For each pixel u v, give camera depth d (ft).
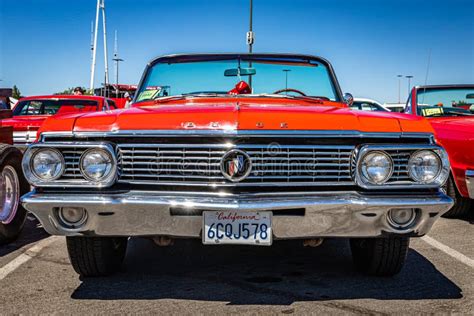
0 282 11.62
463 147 17.60
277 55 15.08
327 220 9.52
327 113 10.04
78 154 9.68
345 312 9.73
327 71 15.14
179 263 13.23
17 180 15.56
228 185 9.37
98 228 9.70
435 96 22.54
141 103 13.78
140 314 9.66
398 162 9.70
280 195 9.43
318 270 12.59
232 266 12.95
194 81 14.66
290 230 9.53
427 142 10.00
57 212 9.71
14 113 31.55
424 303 10.22
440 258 13.67
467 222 18.71
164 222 9.46
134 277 11.98
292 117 9.73
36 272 12.42
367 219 9.61
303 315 9.57
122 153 9.72
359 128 9.75
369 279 11.82
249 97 13.24
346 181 9.73
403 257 11.28
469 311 9.80
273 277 12.01
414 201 9.45
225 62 14.89
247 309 9.89
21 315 9.64
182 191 9.48
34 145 9.64
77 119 10.02
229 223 9.35
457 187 18.04
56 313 9.73
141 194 9.47
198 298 10.53
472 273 12.28
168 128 9.58
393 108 42.50
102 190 9.57
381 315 9.59
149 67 14.89
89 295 10.73
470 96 22.53
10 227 15.17
